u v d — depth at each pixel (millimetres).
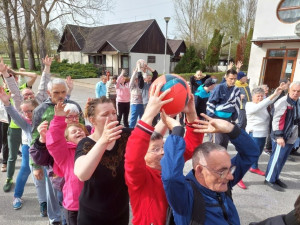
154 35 28156
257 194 3832
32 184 3945
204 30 34219
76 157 1659
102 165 1672
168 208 1572
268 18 12992
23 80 4965
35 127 2631
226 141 4105
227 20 33750
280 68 13422
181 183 1316
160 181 1628
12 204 3379
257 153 1661
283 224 1386
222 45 34875
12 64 30156
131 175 1432
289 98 3676
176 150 1355
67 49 34062
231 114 4266
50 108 2691
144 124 1356
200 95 5523
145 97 6438
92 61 30625
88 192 1715
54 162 2117
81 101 11078
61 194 2420
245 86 5461
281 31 12609
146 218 1552
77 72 23672
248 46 26766
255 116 4180
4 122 4109
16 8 26812
